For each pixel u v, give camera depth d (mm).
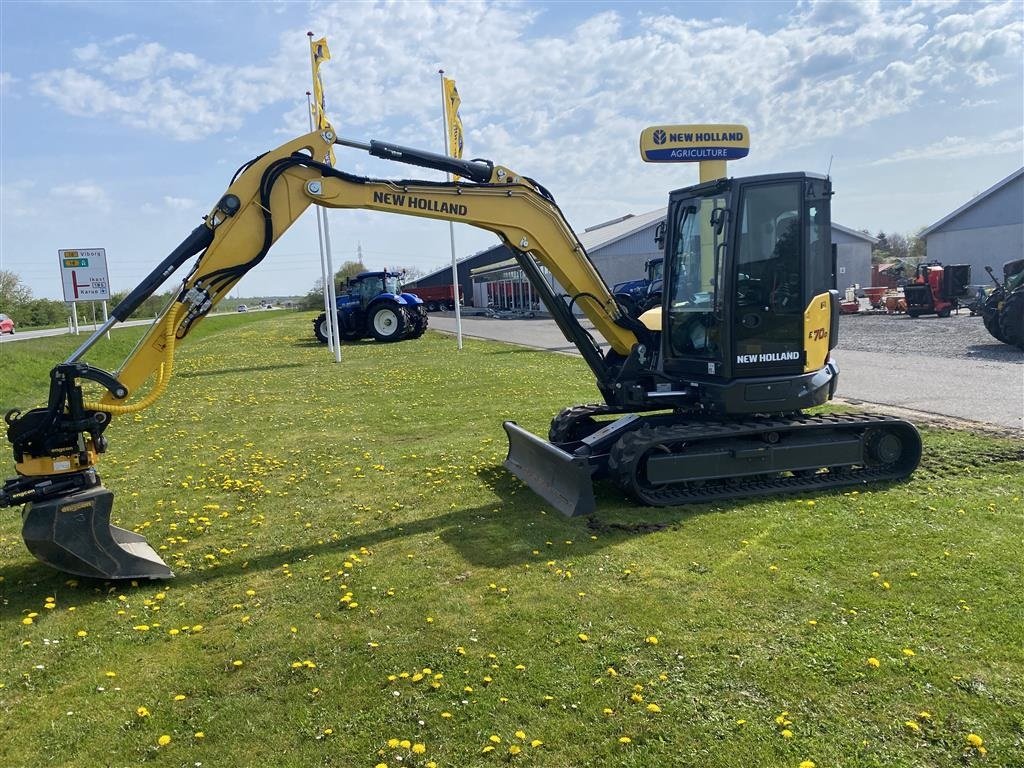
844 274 43219
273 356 23609
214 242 5793
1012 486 6629
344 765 3236
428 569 5336
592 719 3457
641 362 7609
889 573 4863
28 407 14078
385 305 27766
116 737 3516
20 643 4477
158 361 5680
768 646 4016
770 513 6164
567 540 5758
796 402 6754
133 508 7270
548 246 7121
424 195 6535
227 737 3477
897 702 3480
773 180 6492
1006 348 15758
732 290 6555
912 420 9352
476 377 15875
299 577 5344
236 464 8898
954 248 35219
